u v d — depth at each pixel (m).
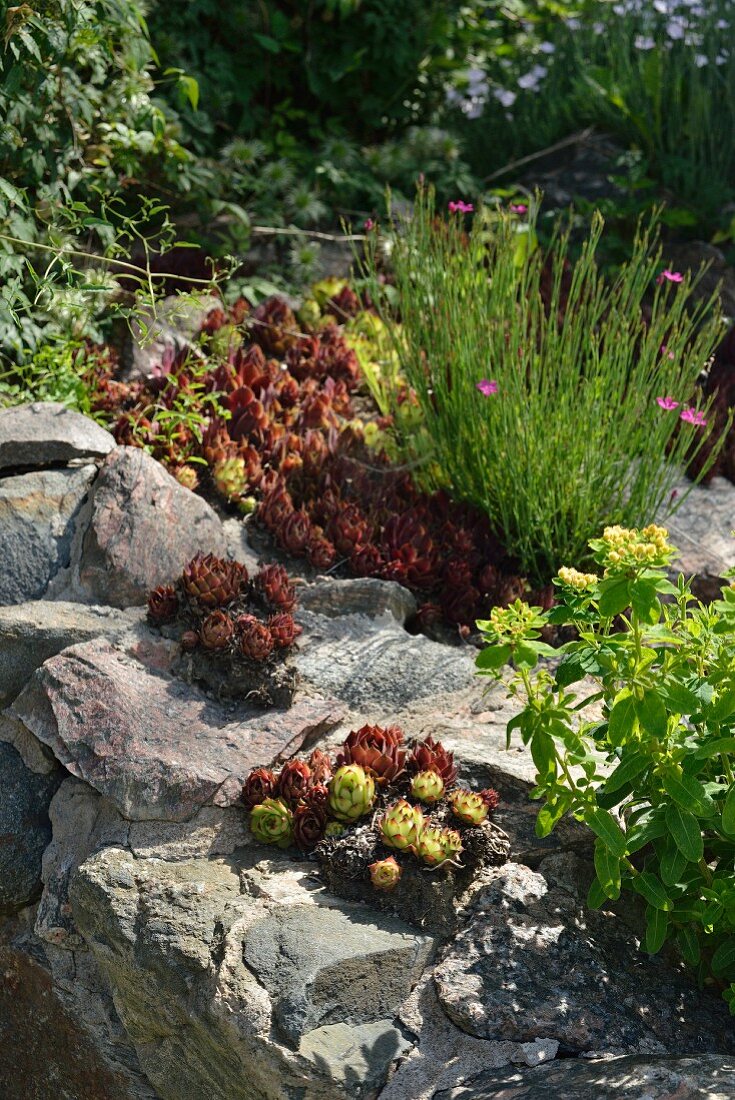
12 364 4.82
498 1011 2.82
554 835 3.29
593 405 4.48
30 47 4.40
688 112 7.32
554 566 4.63
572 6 8.73
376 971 2.88
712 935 3.02
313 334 5.93
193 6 6.79
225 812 3.35
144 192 6.15
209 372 5.22
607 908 3.17
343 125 7.71
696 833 2.74
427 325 4.90
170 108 6.30
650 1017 2.91
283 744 3.54
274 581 3.98
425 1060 2.75
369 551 4.42
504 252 4.82
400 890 3.09
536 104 7.79
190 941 2.97
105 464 4.25
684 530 4.97
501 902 3.08
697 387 4.82
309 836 3.26
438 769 3.38
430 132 7.29
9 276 4.80
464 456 4.79
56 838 3.48
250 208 6.58
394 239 5.13
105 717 3.51
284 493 4.54
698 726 2.94
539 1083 2.65
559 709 2.88
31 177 4.99
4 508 4.07
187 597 3.89
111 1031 3.25
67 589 4.04
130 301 5.55
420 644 4.04
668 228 7.10
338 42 7.48
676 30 7.62
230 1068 2.82
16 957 3.47
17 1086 3.57
